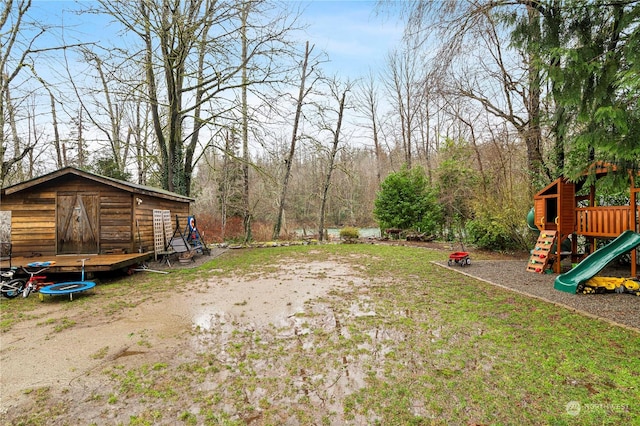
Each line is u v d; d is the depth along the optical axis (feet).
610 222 20.80
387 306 16.70
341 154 65.87
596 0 13.91
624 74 11.77
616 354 10.67
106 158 54.95
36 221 27.81
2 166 37.88
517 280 21.42
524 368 10.03
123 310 16.87
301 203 83.51
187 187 47.62
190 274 26.30
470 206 42.57
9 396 9.11
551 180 31.01
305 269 27.73
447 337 12.58
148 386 9.57
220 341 12.80
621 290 17.11
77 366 10.82
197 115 48.24
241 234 61.26
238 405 8.59
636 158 13.32
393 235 52.06
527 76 23.24
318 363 10.82
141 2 35.99
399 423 7.75
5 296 19.30
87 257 26.32
